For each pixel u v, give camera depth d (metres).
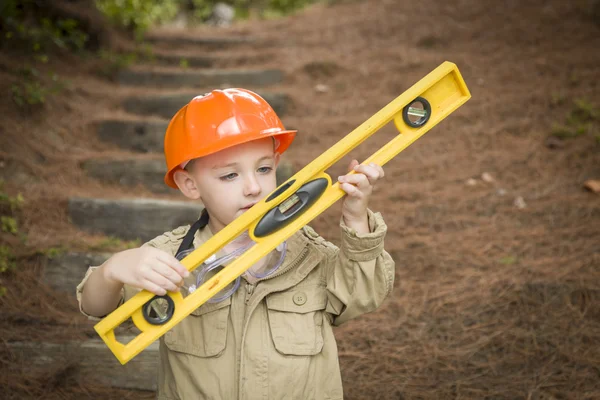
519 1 6.43
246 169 1.38
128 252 1.23
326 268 1.46
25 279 2.70
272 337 1.37
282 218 1.24
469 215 3.31
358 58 5.71
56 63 4.91
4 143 3.54
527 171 3.68
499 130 4.14
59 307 2.62
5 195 3.06
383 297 1.40
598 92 4.47
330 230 3.22
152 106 4.64
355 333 2.55
